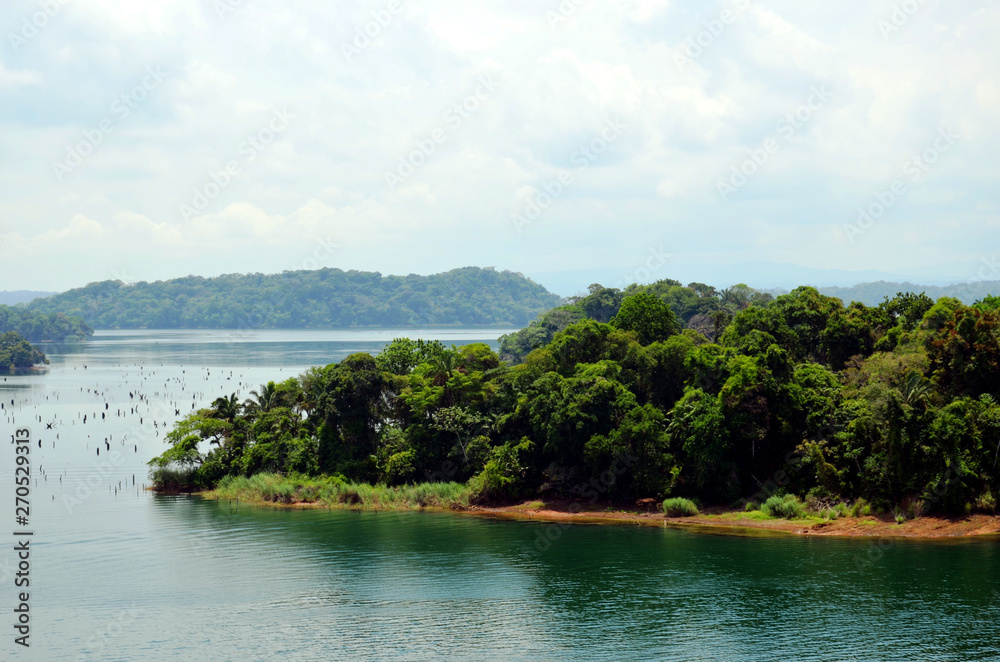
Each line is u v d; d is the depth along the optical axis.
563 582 67.31
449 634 56.56
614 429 93.06
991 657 50.25
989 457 75.44
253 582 68.94
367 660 52.22
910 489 77.81
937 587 61.91
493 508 96.44
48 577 70.69
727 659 51.19
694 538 79.31
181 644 55.22
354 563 74.31
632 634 55.75
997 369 81.19
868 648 52.09
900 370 85.50
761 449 89.25
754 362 87.75
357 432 107.88
